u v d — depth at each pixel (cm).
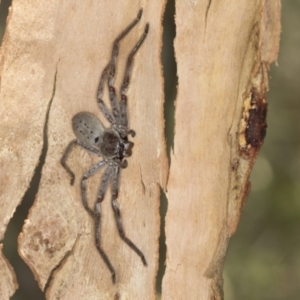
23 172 58
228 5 57
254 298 70
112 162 58
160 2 58
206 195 58
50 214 58
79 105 58
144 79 58
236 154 57
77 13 58
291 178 70
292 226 70
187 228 58
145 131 58
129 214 58
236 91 57
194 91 57
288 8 68
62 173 58
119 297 58
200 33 57
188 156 58
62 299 58
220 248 58
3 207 58
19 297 65
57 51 58
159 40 58
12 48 57
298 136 69
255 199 70
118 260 58
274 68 69
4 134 58
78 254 58
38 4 57
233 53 57
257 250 70
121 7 58
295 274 70
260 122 57
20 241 58
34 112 58
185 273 58
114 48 58
